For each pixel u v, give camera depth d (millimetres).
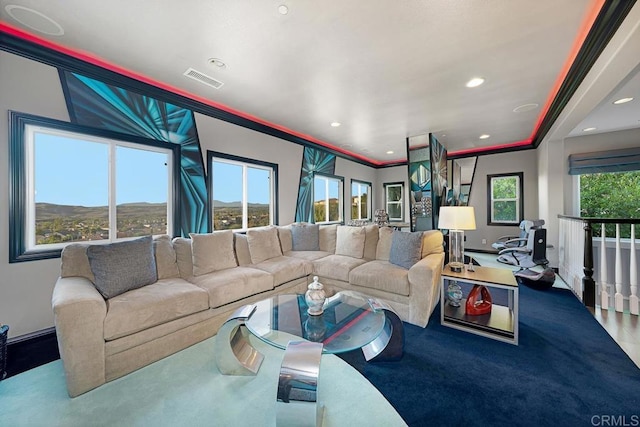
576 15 1845
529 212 5738
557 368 1824
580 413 1434
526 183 5770
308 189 5293
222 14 1808
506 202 6094
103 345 1667
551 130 4086
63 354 1531
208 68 2523
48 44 2139
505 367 1850
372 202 7883
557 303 3041
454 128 4570
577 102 2822
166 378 1753
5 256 2090
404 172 7711
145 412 1469
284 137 4629
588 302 2928
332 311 2084
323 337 1719
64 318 1522
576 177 4820
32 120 2188
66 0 1687
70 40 2104
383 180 8062
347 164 6711
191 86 2918
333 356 2041
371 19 1860
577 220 3273
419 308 2494
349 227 3803
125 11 1780
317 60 2387
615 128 4414
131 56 2322
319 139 5309
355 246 3570
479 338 2270
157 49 2219
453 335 2324
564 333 2316
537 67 2543
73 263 2078
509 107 3584
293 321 1938
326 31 1987
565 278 3953
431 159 4891
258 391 1651
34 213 2275
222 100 3328
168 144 3090
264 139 4297
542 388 1630
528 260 4023
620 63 2072
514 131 4809
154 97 2912
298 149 5016
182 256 2701
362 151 6492
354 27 1943
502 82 2846
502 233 6086
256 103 3426
